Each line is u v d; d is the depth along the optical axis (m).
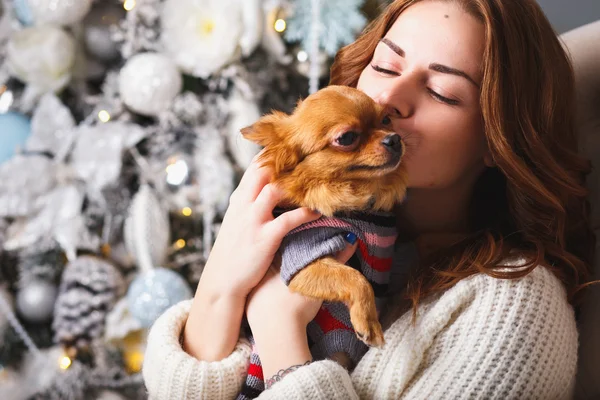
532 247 1.29
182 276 2.65
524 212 1.30
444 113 1.22
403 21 1.28
